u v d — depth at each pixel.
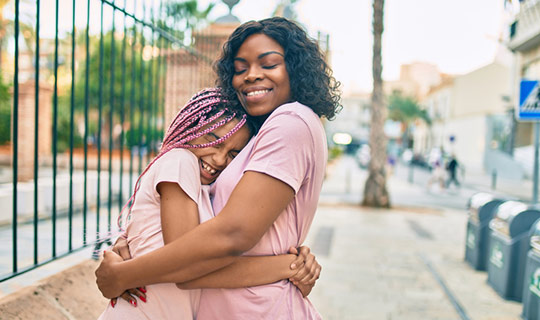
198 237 1.12
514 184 20.31
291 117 1.24
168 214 1.19
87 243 2.69
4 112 15.48
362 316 3.76
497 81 32.03
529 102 5.12
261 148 1.21
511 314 3.83
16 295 2.02
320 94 1.42
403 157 41.28
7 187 6.91
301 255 1.34
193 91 4.75
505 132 27.38
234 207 1.15
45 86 13.62
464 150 33.28
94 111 17.98
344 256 5.80
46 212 6.98
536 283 3.44
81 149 18.08
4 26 11.98
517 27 17.52
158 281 1.15
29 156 11.32
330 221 8.50
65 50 14.87
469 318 3.72
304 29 1.46
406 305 4.05
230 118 1.32
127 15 3.08
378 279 4.83
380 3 10.11
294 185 1.21
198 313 1.31
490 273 4.66
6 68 15.25
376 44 10.30
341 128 65.06
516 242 4.15
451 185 18.73
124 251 1.30
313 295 4.27
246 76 1.38
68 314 2.16
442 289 4.51
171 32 4.03
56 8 2.40
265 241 1.29
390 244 6.61
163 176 1.21
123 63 3.13
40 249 3.80
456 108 35.38
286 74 1.39
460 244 6.77
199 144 1.30
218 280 1.22
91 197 8.61
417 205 11.95
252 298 1.25
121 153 3.12
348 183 15.20
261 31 1.40
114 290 1.20
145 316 1.24
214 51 5.48
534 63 18.05
